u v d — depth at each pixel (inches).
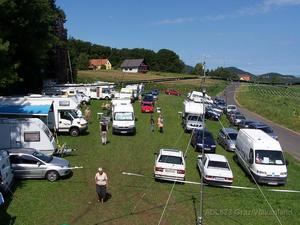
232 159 1401.3
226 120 2407.7
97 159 1258.6
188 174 1173.1
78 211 846.5
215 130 1972.2
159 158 1075.3
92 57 7637.8
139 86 3090.6
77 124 1583.4
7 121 1211.9
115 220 810.8
